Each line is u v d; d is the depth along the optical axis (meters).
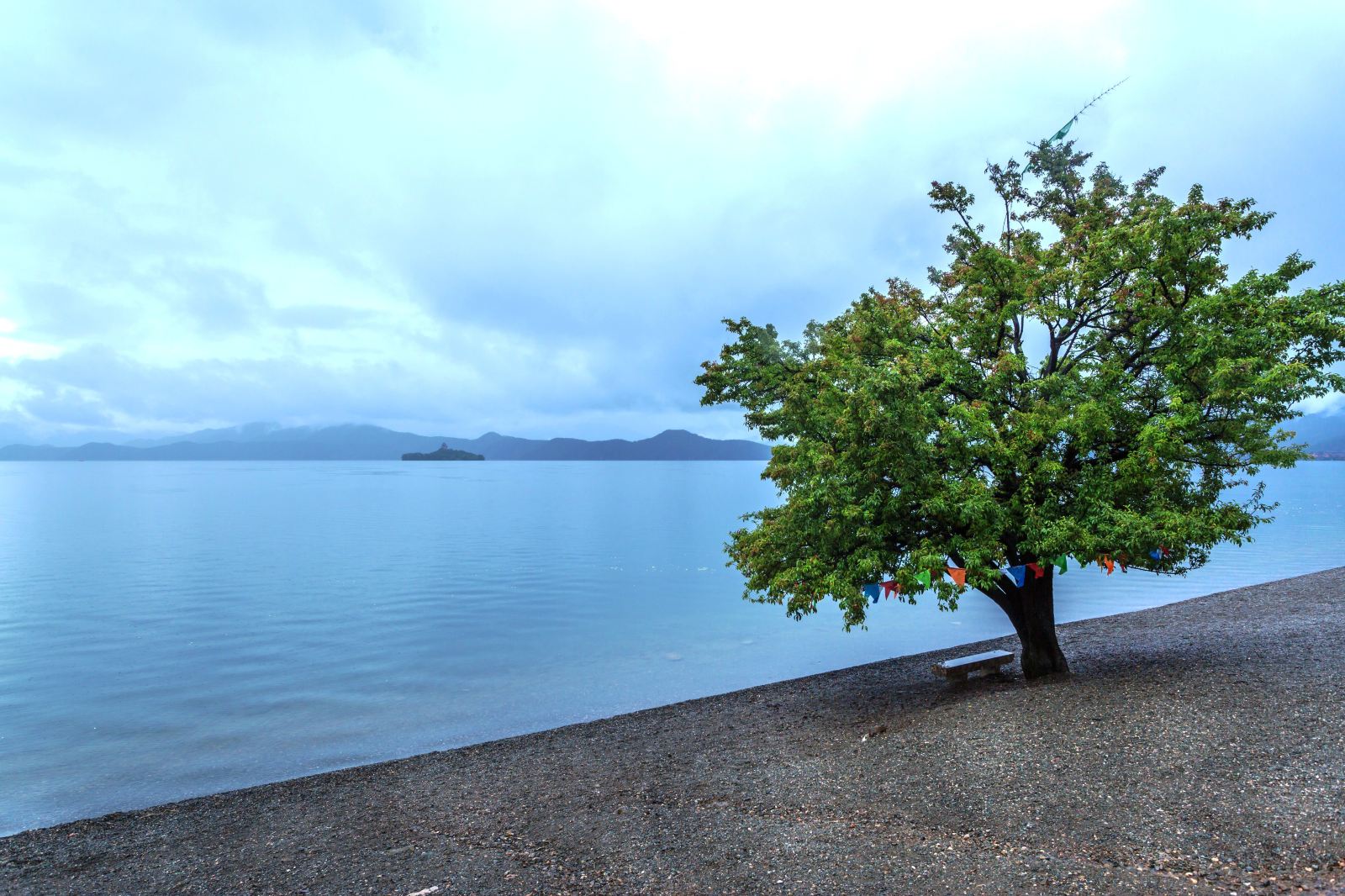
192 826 11.55
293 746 16.31
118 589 38.59
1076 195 18.38
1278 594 27.72
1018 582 13.52
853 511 13.29
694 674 22.00
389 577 42.50
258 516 92.00
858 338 15.30
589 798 11.67
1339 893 6.62
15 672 22.66
